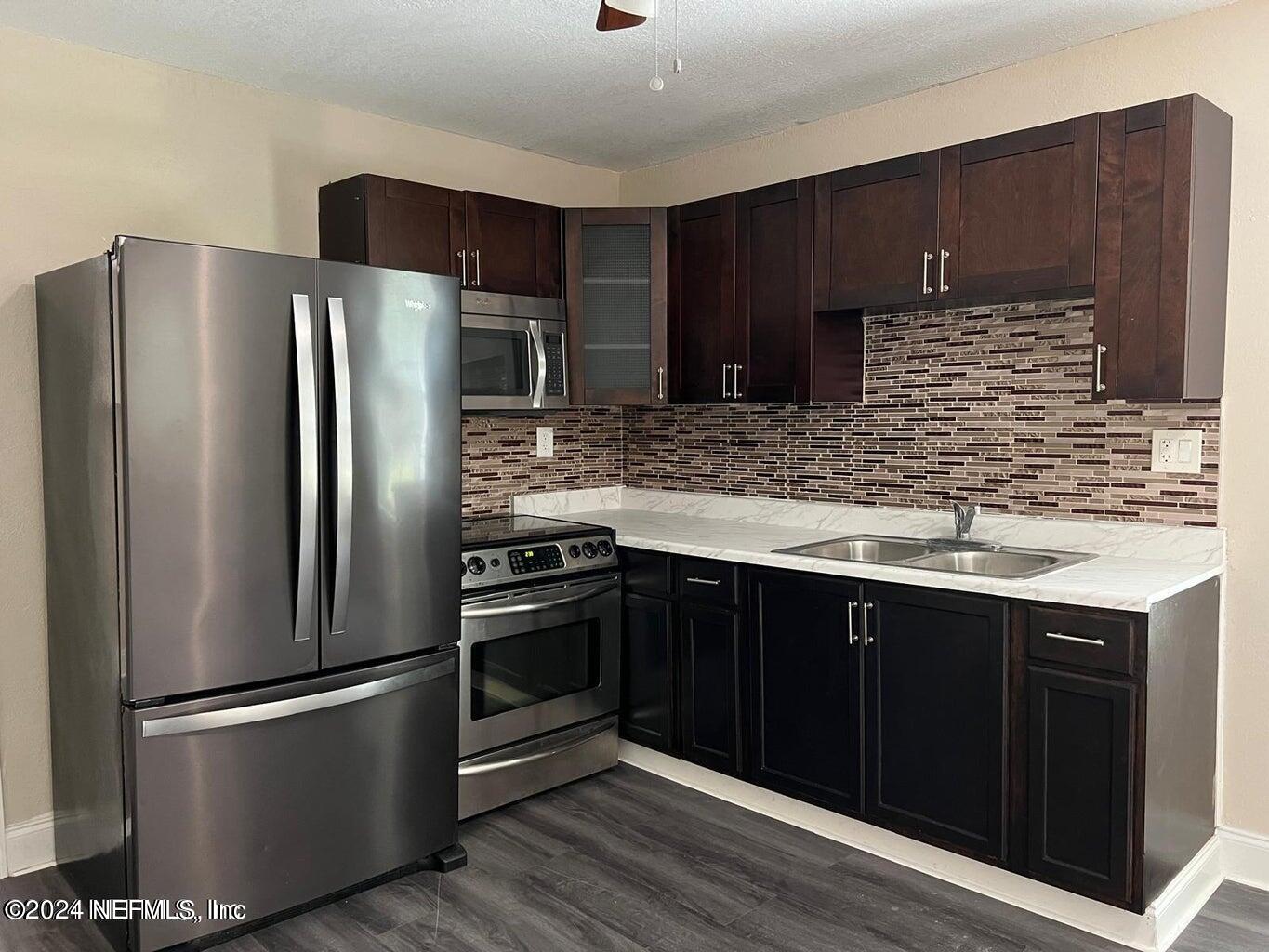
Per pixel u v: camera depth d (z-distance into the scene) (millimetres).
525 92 3180
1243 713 2578
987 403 3051
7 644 2652
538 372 3406
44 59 2660
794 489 3629
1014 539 2982
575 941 2270
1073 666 2254
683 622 3188
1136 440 2732
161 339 2086
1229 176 2521
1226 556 2588
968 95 3062
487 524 3500
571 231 3568
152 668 2117
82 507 2342
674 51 2824
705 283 3477
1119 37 2715
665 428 4109
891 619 2594
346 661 2430
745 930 2314
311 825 2381
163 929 2150
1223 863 2627
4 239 2600
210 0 2441
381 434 2467
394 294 2479
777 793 2967
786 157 3621
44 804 2734
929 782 2541
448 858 2658
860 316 3336
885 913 2389
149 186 2873
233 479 2209
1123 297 2430
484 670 2949
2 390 2611
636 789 3221
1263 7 2459
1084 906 2305
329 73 2992
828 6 2510
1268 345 2490
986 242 2680
